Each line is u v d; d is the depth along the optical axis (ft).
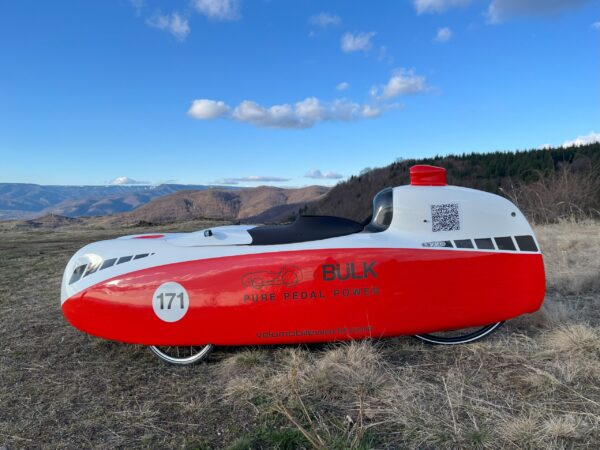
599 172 39.34
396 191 10.03
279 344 10.09
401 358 9.34
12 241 49.47
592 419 6.66
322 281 9.00
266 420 7.13
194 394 8.26
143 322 9.17
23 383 8.98
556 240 22.29
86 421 7.40
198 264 9.22
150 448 6.56
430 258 9.24
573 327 9.84
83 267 9.83
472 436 6.32
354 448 6.04
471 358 9.19
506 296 9.48
